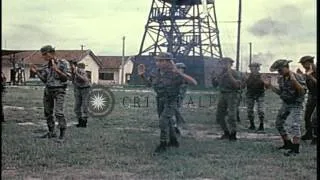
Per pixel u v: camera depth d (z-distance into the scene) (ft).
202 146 29.76
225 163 24.40
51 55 31.63
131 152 27.32
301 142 31.96
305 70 31.45
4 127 37.11
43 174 21.47
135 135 34.81
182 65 30.32
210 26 130.31
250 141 32.89
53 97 31.91
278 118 28.84
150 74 29.48
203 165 23.73
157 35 134.31
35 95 81.66
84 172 22.08
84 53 145.07
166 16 133.80
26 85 95.14
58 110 31.76
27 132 34.91
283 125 28.84
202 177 21.33
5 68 90.43
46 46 31.60
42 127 38.55
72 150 27.50
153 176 21.36
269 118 51.26
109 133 35.83
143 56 129.90
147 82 29.12
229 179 21.01
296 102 27.71
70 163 23.89
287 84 27.86
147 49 131.95
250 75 40.86
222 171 22.47
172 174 21.79
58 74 31.63
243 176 21.57
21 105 62.85
